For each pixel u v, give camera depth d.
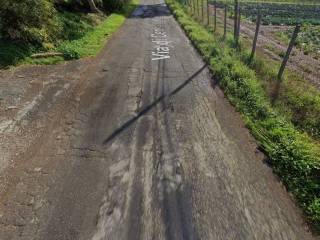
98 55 11.69
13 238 3.85
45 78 8.96
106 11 22.72
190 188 4.82
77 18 16.06
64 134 6.14
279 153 5.64
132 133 6.28
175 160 5.48
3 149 5.55
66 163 5.28
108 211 4.31
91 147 5.76
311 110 7.57
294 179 5.08
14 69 9.30
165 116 7.06
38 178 4.89
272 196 4.76
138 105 7.55
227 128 6.64
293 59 13.11
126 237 3.93
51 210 4.30
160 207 4.42
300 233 4.13
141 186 4.81
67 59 10.82
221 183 4.97
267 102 7.68
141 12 25.20
